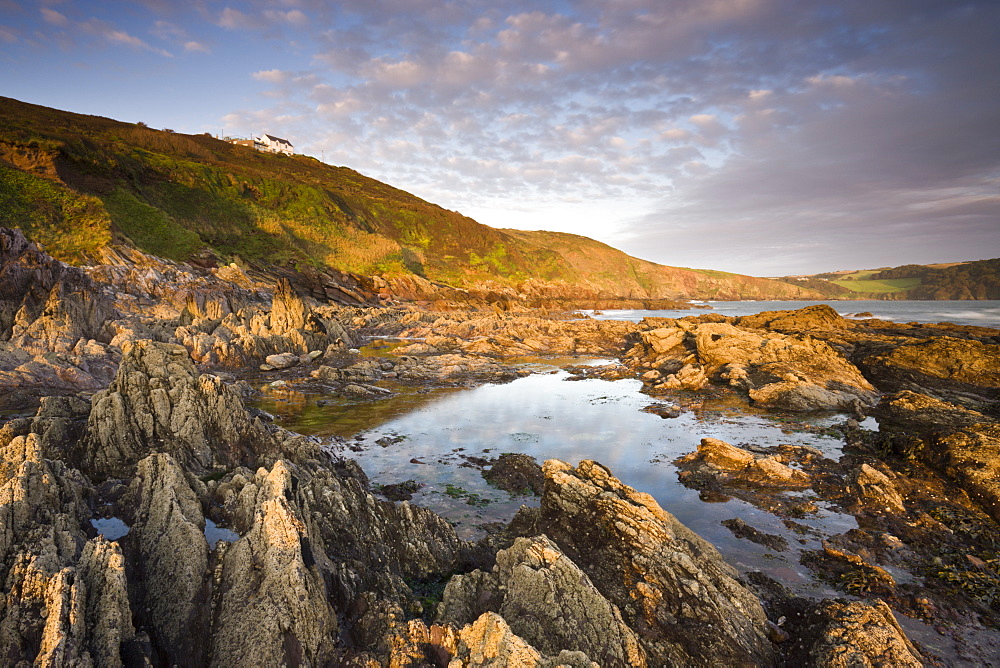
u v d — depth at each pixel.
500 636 6.27
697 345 33.31
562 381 31.77
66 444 12.60
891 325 45.19
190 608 6.55
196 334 33.12
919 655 7.61
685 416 22.69
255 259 77.56
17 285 29.52
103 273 43.34
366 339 53.00
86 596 5.84
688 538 9.70
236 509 8.29
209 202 84.88
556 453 17.52
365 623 6.87
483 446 18.22
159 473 8.31
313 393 26.89
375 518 9.90
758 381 27.11
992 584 9.72
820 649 7.10
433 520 10.54
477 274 136.38
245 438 14.12
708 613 7.75
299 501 8.24
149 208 65.69
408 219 149.62
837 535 11.67
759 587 9.48
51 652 5.06
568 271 172.25
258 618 6.22
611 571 8.73
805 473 15.49
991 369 25.53
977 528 11.80
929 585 9.77
